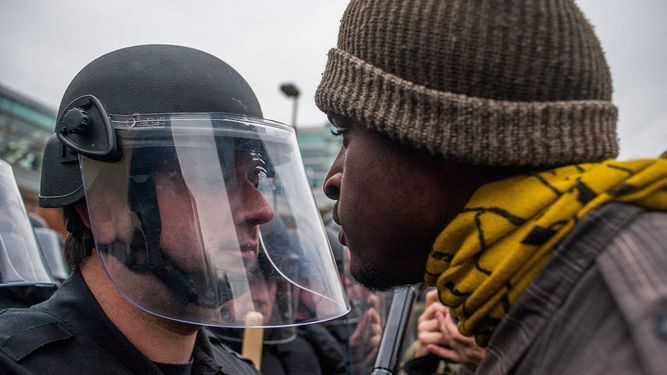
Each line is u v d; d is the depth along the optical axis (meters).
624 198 0.55
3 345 0.78
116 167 0.87
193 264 0.85
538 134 0.61
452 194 0.66
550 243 0.57
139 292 0.83
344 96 0.70
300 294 0.95
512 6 0.63
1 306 1.59
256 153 0.95
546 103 0.62
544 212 0.59
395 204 0.68
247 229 0.91
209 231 0.87
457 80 0.64
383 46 0.67
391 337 1.10
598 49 0.68
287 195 1.00
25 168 10.05
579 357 0.51
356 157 0.71
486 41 0.63
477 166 0.64
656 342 0.44
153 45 0.97
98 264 0.90
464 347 1.32
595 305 0.52
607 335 0.49
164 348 0.90
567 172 0.61
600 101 0.64
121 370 0.82
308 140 16.00
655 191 0.55
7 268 1.29
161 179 0.87
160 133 0.88
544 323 0.55
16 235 1.35
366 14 0.70
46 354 0.80
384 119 0.66
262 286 0.91
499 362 0.59
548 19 0.63
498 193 0.63
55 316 0.85
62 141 0.87
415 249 0.69
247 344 1.73
